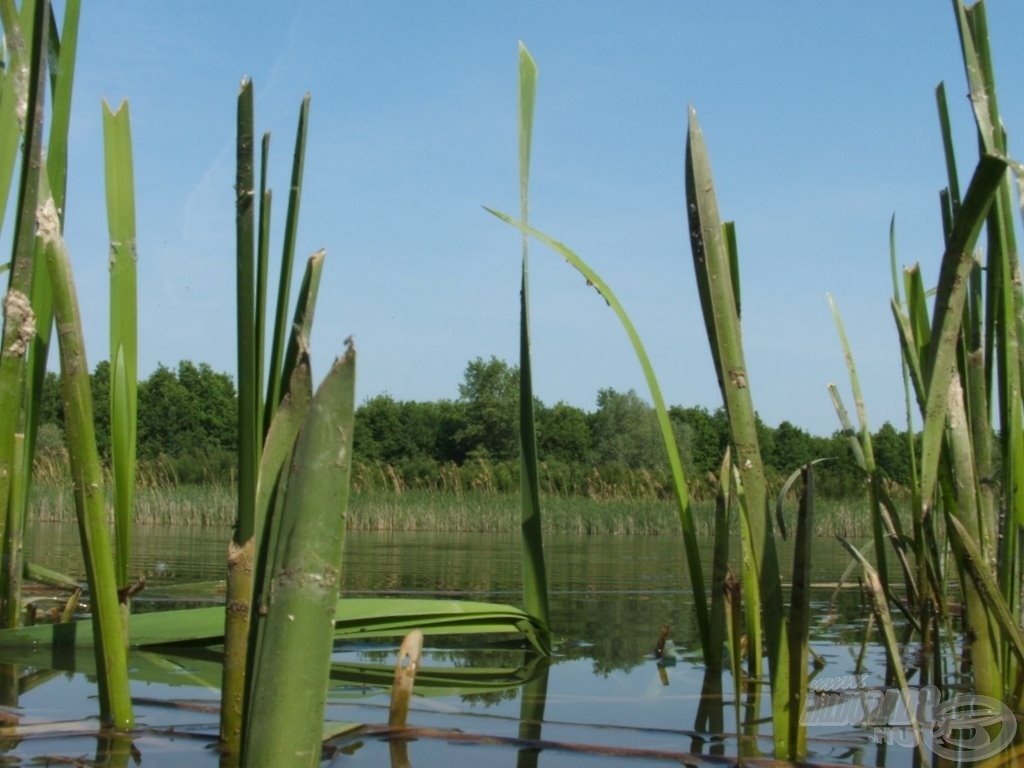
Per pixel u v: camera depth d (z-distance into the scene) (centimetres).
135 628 170
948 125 121
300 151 91
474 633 175
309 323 86
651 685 143
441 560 446
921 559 170
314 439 68
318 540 68
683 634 200
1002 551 117
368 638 186
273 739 67
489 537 888
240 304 87
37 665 148
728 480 158
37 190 99
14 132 113
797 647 98
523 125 150
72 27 126
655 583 327
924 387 124
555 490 1777
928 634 173
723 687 142
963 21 108
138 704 120
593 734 111
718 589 159
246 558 97
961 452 117
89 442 97
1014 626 106
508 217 128
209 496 1195
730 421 97
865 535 970
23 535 158
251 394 90
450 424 3791
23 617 203
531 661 164
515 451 3647
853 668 160
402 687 109
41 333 140
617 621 221
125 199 117
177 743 98
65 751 95
